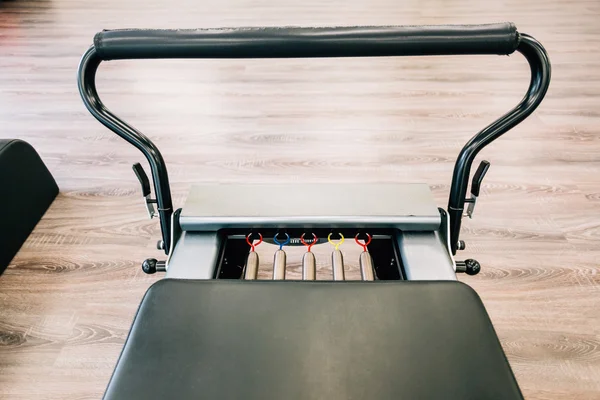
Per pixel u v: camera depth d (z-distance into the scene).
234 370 0.68
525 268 1.64
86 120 2.61
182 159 2.27
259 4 4.50
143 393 0.66
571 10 4.20
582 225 1.82
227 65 3.27
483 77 3.06
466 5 4.38
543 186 2.04
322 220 1.16
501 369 0.68
